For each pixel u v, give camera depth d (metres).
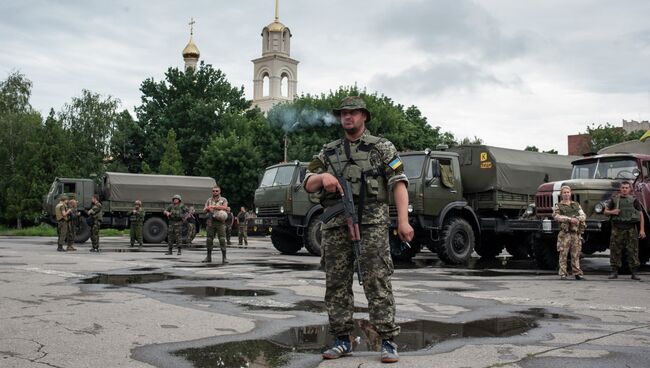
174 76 64.62
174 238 16.31
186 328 5.11
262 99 83.81
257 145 52.31
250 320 5.52
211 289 7.98
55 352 4.19
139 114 64.94
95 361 3.96
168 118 62.22
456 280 9.69
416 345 4.50
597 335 4.90
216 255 16.48
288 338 4.72
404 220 4.03
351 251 4.12
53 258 13.88
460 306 6.57
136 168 63.88
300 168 17.12
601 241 13.14
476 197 15.11
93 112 57.28
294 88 87.25
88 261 12.98
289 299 7.01
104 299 6.82
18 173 48.25
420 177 13.73
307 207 16.97
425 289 8.25
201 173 53.88
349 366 3.85
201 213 26.67
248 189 50.03
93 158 56.53
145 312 5.91
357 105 4.07
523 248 16.30
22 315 5.69
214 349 4.32
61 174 48.75
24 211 47.47
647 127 80.06
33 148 48.47
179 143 59.19
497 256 17.83
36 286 8.05
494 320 5.64
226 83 65.94
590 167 13.30
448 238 13.84
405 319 5.67
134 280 9.07
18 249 18.48
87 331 4.94
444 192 14.12
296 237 18.08
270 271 10.91
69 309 6.06
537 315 5.96
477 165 14.92
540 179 15.67
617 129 51.12
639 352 4.26
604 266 13.45
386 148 4.09
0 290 7.59
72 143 54.50
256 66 87.00
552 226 11.62
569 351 4.29
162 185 25.97
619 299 7.25
